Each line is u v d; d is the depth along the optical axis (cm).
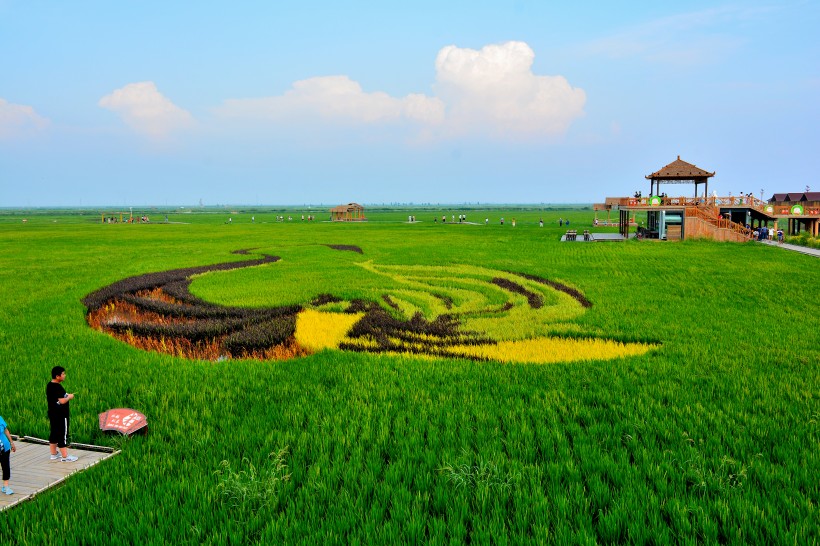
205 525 865
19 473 1026
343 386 1536
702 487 946
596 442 1129
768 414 1288
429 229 9206
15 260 4812
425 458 1068
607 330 2200
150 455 1095
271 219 15612
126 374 1638
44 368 1700
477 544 802
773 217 5988
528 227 9788
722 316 2428
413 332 2238
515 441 1145
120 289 3180
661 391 1456
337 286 3278
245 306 2720
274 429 1234
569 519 871
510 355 1881
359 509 896
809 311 2516
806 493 930
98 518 888
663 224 5891
